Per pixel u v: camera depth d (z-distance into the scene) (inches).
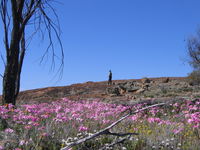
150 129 328.5
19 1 462.0
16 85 475.8
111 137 257.0
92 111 437.7
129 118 378.0
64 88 1314.0
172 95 831.1
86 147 237.0
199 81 1131.9
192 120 304.2
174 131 283.6
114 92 1035.9
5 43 460.4
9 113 347.6
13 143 223.8
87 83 1477.6
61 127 280.1
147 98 796.0
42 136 236.5
